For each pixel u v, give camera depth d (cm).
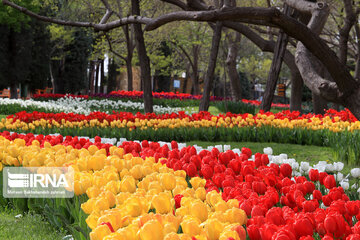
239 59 5397
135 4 1703
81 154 555
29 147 583
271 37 2102
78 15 2408
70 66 4634
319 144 1173
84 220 370
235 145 1168
